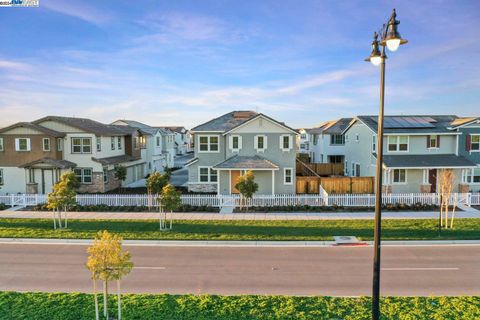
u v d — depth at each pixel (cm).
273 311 926
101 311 922
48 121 3050
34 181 2986
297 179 2867
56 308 938
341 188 2830
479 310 930
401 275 1228
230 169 2697
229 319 881
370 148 3003
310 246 1598
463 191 2702
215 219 2088
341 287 1122
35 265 1341
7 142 2975
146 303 969
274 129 2877
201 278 1204
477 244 1614
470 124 2806
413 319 881
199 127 3094
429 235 1722
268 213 2255
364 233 1764
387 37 740
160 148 4809
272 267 1316
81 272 1265
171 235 1736
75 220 2064
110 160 3216
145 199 2422
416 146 2864
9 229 1847
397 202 2423
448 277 1210
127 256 884
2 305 957
